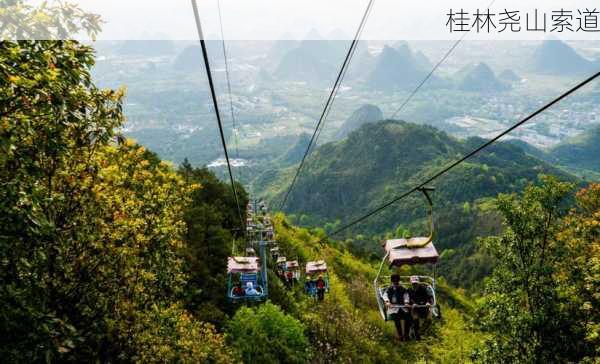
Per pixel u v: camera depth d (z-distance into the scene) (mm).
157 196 14758
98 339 12664
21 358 8758
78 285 12148
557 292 21750
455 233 134000
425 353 40719
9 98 7484
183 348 17172
